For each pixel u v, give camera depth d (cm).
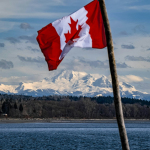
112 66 3656
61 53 4175
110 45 3691
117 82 3628
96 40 4225
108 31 3706
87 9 4200
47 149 14425
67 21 4156
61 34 4153
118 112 3569
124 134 3522
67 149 14425
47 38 4138
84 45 4225
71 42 4197
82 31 4209
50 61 4172
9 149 14412
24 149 14400
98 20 4219
